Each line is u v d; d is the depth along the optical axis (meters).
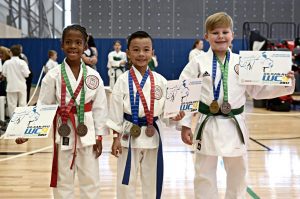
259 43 12.86
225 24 3.03
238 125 3.04
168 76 17.52
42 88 3.13
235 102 3.05
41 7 20.16
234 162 3.14
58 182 3.07
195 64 3.12
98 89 3.14
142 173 3.16
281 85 2.98
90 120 3.10
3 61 10.12
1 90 9.64
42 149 6.55
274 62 2.98
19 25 18.88
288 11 20.67
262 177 4.94
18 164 5.56
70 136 3.06
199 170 3.13
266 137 7.80
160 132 3.15
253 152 6.37
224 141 3.00
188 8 20.80
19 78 9.70
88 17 20.77
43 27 20.22
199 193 3.14
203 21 20.83
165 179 4.86
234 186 3.20
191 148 6.65
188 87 2.93
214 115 3.05
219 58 3.12
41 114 2.95
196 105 2.96
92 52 9.34
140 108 3.10
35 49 17.06
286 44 12.53
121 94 3.12
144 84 3.14
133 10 20.77
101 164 5.56
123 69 13.96
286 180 4.83
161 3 20.78
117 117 3.12
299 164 5.61
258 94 3.21
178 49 17.47
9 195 4.24
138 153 3.11
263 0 20.66
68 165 3.07
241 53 3.02
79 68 3.13
